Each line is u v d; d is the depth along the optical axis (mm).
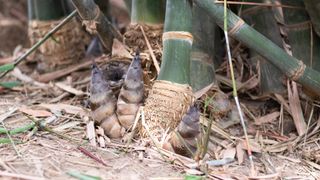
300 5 5004
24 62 5715
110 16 5758
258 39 4816
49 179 4566
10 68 5188
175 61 4816
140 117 4840
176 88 4812
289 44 5242
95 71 4855
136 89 4844
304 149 4945
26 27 6516
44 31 5570
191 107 4738
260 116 5137
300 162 4875
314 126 5059
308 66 5043
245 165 4816
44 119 4984
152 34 5008
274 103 5188
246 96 5254
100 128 4867
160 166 4707
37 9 5559
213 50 5156
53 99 5254
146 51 5004
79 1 4930
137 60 4852
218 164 4781
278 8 5371
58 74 5535
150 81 4977
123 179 4605
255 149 4895
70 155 4715
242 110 5137
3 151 4707
